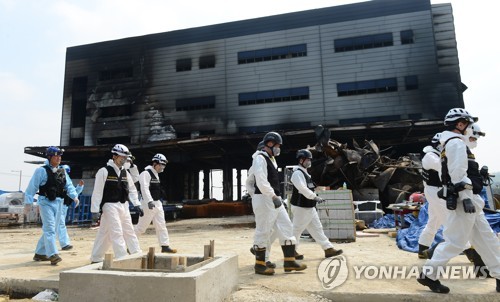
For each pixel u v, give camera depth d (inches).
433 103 1038.4
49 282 149.4
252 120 1166.3
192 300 97.4
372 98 1083.3
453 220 123.6
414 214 309.3
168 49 1304.1
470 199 120.2
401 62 1083.9
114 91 1320.1
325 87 1126.4
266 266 167.6
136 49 1338.6
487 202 273.9
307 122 1117.1
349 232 285.0
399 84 1071.0
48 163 209.3
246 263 194.5
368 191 573.6
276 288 135.9
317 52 1160.2
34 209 745.6
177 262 125.0
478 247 126.1
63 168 224.2
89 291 104.9
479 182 123.4
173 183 1278.3
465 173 120.3
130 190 205.0
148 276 101.3
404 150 1026.1
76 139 1373.0
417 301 121.0
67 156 1026.1
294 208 200.4
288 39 1197.7
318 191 301.9
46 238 197.5
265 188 159.0
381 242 281.0
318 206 297.6
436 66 1058.1
